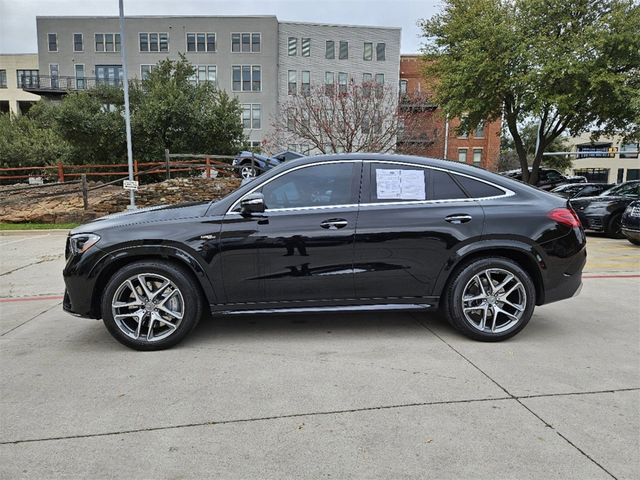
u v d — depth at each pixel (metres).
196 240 3.84
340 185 4.05
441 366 3.54
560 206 4.14
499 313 4.12
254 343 4.07
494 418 2.76
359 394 3.08
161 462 2.35
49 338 4.29
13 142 29.98
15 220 14.42
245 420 2.76
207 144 25.81
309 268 3.92
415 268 3.98
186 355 3.80
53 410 2.88
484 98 18.03
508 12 17.75
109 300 3.82
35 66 52.06
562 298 4.14
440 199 4.06
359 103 22.14
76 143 25.61
